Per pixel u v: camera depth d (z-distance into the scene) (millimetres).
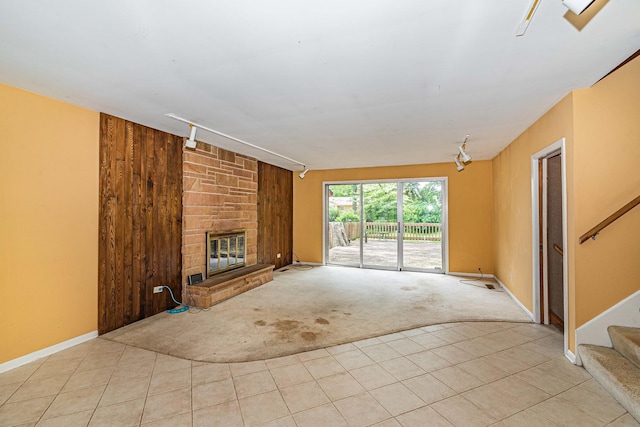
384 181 6363
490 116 3139
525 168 3639
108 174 3072
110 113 3027
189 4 1422
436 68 2104
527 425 1715
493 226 5508
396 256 6340
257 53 1893
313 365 2406
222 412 1827
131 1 1398
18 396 1982
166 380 2182
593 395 1999
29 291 2463
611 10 1497
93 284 2930
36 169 2508
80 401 1930
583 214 2422
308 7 1448
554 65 2061
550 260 3305
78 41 1745
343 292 4578
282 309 3771
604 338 2357
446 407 1880
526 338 2928
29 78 2232
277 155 5250
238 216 5066
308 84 2355
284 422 1740
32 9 1452
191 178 4086
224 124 3414
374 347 2729
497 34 1689
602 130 2389
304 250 7059
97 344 2783
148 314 3500
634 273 2326
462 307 3854
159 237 3652
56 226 2643
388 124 3416
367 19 1547
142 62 2004
